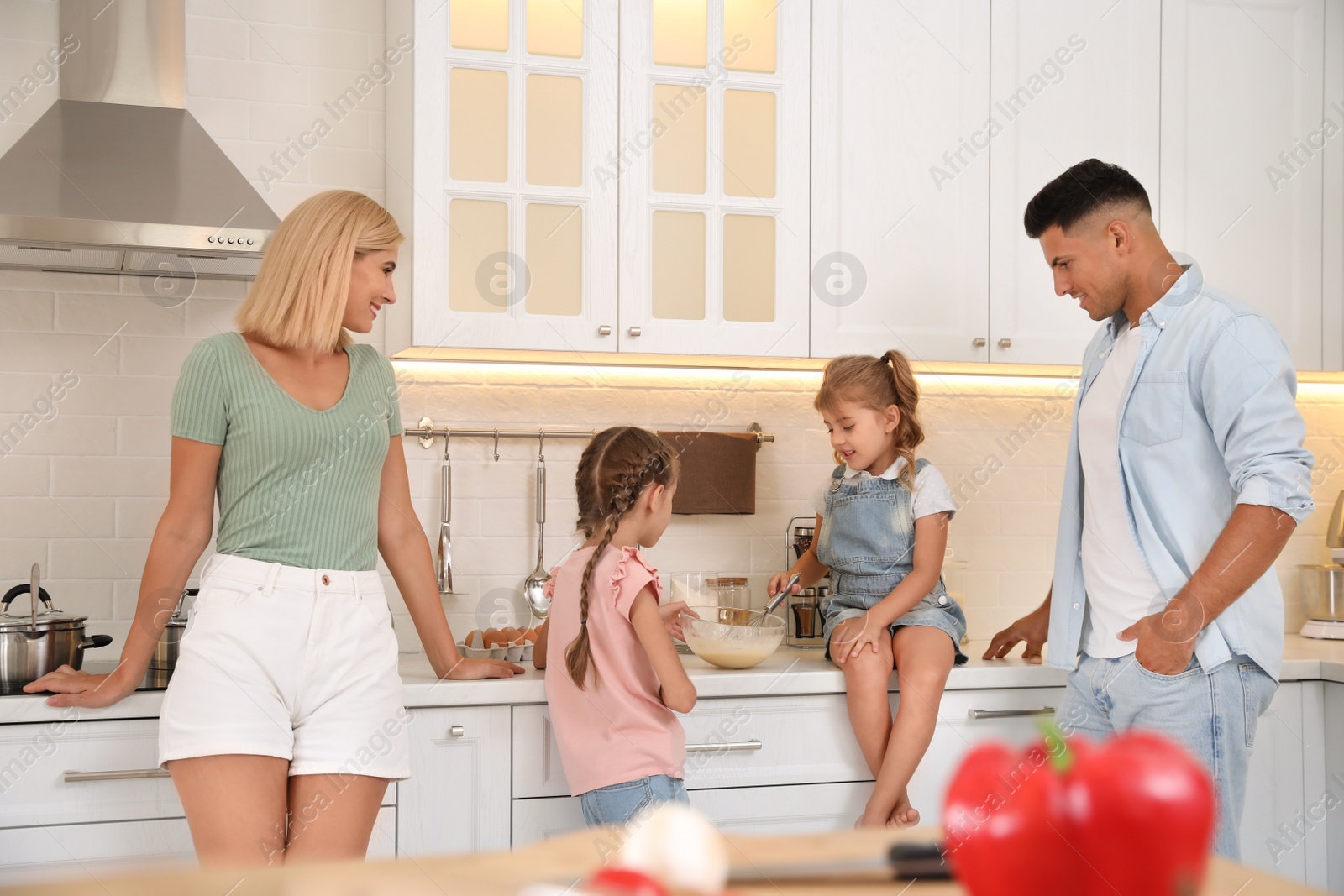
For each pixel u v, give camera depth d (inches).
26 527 80.7
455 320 78.6
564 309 80.9
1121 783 10.1
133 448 82.7
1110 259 64.2
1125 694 62.6
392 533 67.4
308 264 57.2
